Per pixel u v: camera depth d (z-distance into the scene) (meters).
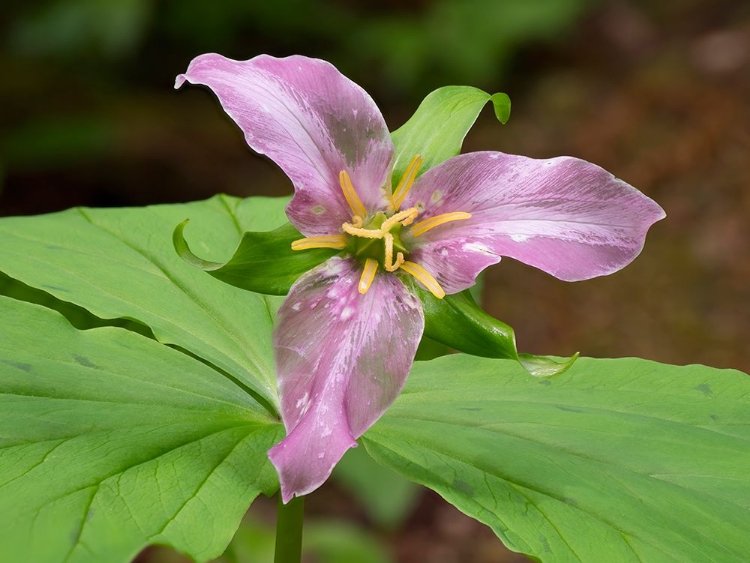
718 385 0.53
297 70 0.48
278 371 0.46
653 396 0.53
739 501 0.49
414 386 0.53
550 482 0.49
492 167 0.48
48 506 0.45
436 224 0.47
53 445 0.48
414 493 0.89
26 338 0.51
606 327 1.16
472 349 0.47
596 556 0.47
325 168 0.47
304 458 0.45
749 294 1.17
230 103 0.46
